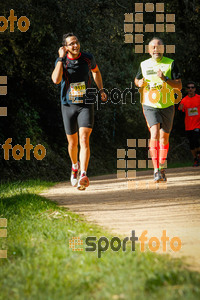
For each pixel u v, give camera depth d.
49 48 28.97
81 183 10.58
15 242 7.68
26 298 5.14
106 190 15.26
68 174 32.38
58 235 8.00
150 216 10.05
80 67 10.80
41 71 29.81
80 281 5.53
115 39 34.38
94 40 32.19
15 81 30.23
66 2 28.91
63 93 11.02
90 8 30.91
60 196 14.55
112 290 5.16
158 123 13.35
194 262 6.22
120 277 5.46
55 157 32.38
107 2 31.91
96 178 21.67
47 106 34.38
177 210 10.64
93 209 11.38
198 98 22.27
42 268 6.10
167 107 13.39
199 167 22.23
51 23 28.05
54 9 27.52
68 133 11.26
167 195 13.01
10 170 27.19
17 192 16.17
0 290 5.47
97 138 40.50
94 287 5.41
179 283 5.27
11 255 7.18
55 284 5.50
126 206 11.55
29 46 27.42
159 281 5.30
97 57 33.19
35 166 29.58
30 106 32.22
